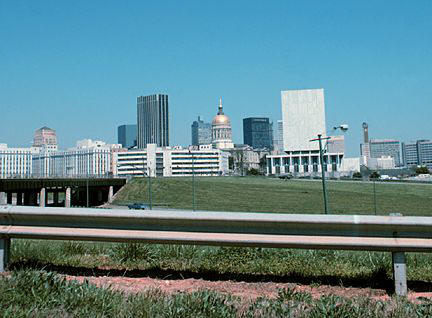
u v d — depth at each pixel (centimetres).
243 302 635
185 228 738
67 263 839
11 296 597
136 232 748
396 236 688
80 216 753
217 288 710
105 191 10981
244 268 796
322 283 736
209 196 10100
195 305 582
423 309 580
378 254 885
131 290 685
